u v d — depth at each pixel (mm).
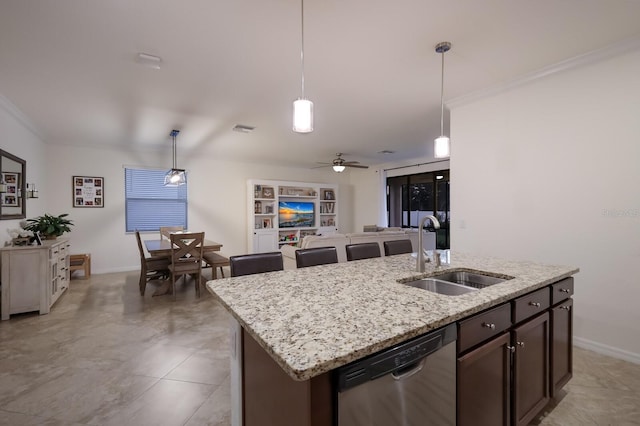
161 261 4492
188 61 2459
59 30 2027
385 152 6312
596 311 2477
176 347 2641
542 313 1698
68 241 4508
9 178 3664
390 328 1011
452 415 1162
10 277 3303
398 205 7652
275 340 917
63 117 3891
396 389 993
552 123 2689
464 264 2146
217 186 6973
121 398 1926
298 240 7848
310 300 1319
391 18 1934
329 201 8391
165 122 4121
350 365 874
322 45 2244
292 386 915
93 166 5664
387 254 2857
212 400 1911
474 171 3260
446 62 2523
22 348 2611
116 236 5867
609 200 2393
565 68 2566
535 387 1630
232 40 2168
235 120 4039
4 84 2871
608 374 2170
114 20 1931
